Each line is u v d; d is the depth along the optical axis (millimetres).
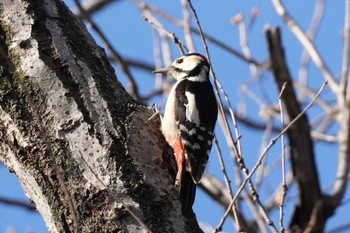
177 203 8094
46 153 8039
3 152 8414
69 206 7152
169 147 9953
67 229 7840
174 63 12719
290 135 13266
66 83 8391
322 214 12961
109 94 8664
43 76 8367
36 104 8258
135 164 8141
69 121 8164
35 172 8047
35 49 8531
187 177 10516
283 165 8430
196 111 11133
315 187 13125
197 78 12016
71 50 8703
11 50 8586
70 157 7988
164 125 10023
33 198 8312
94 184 7812
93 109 8336
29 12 8766
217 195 13555
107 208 7703
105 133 8219
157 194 8031
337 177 13312
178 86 11727
